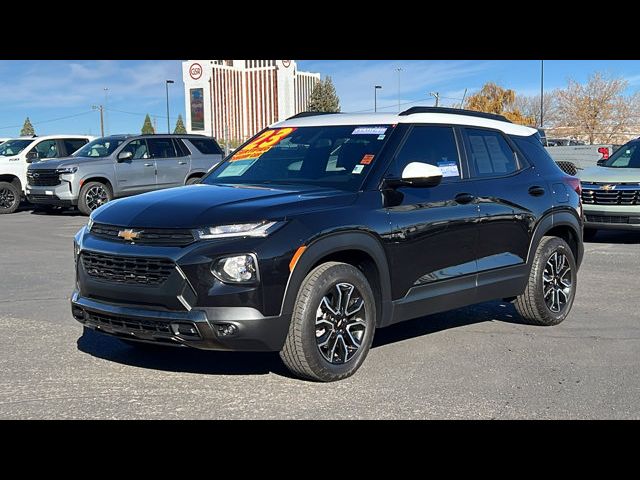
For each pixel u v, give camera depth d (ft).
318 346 16.39
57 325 22.48
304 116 21.97
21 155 65.72
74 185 58.39
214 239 15.38
